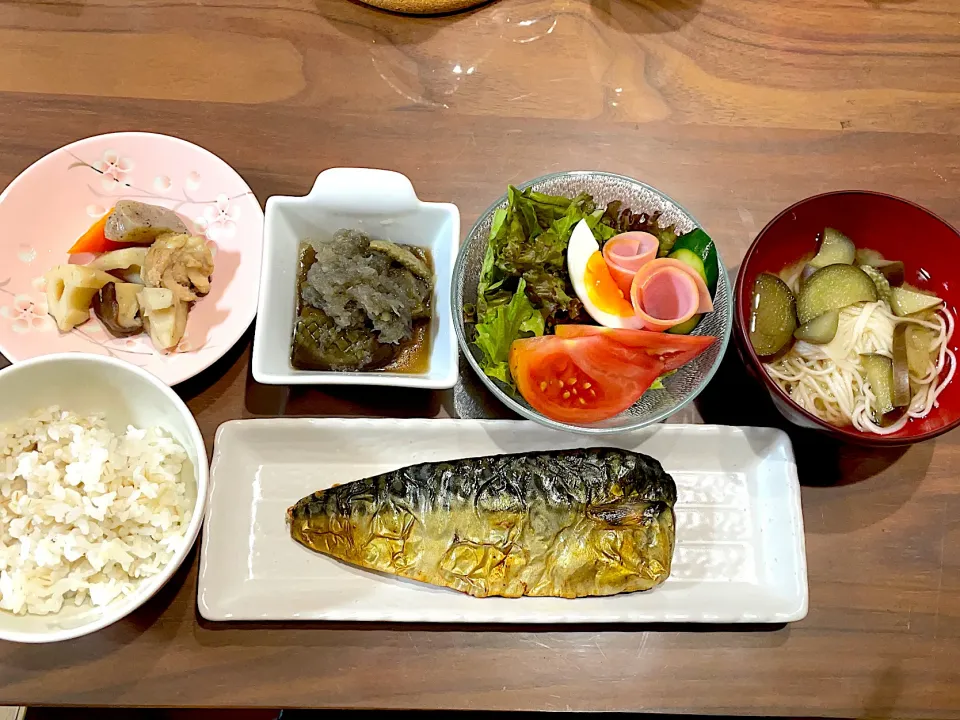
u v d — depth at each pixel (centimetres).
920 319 39
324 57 45
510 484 36
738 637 37
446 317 39
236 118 44
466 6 47
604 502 36
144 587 31
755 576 38
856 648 37
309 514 36
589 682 36
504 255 37
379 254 40
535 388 35
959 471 40
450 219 40
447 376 36
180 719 45
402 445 39
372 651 36
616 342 35
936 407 38
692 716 38
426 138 44
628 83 46
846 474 40
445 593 36
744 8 48
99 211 42
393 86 45
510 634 36
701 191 44
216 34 45
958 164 46
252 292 40
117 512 33
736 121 46
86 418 35
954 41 48
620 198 40
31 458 33
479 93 45
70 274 38
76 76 44
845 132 46
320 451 38
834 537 39
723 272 38
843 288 39
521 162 44
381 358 39
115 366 33
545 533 36
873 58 48
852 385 38
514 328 36
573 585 36
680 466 40
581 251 37
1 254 39
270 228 38
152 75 44
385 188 39
